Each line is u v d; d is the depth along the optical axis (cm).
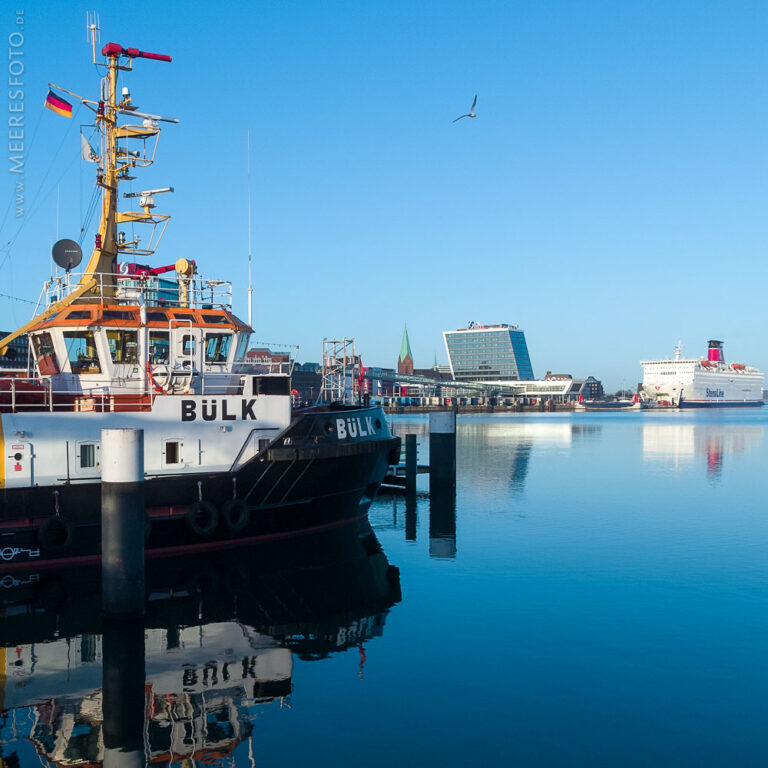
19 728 1249
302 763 1110
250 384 2369
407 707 1297
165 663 1528
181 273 2622
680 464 5944
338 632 1714
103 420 2128
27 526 2005
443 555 2547
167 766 1116
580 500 3897
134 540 1755
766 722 1219
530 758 1109
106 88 2523
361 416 2734
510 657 1530
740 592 2030
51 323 2267
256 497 2370
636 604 1917
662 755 1111
